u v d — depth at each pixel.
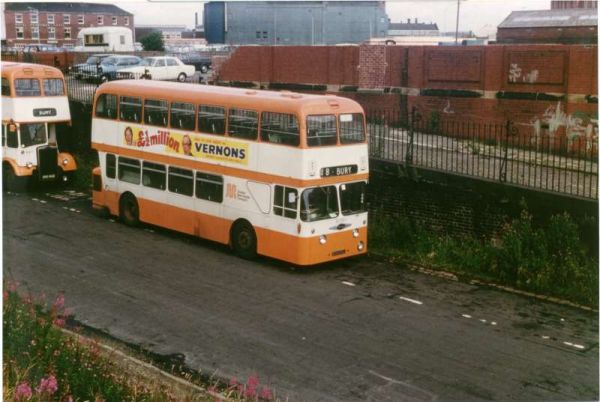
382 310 14.41
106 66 41.19
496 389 10.90
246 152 17.66
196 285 15.87
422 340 12.86
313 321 13.76
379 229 19.34
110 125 21.39
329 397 10.55
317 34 39.22
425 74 25.91
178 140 19.39
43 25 72.44
